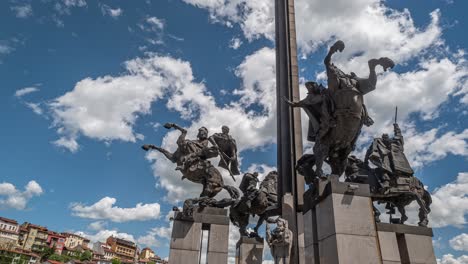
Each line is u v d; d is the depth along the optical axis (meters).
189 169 21.31
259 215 22.00
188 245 19.77
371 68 13.09
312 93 14.51
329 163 14.64
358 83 13.28
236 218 22.28
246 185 22.64
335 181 12.33
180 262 19.33
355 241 11.33
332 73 13.34
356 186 12.22
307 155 15.86
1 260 114.06
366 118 13.84
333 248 11.37
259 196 21.23
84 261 134.88
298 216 19.33
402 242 18.31
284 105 24.12
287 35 26.02
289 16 26.62
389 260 17.17
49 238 144.50
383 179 19.22
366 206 11.96
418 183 19.64
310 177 15.34
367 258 11.16
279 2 27.91
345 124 13.26
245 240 21.31
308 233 13.45
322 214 12.45
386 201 19.98
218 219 20.73
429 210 19.59
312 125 15.27
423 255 17.86
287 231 16.52
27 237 139.62
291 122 23.16
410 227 18.33
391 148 19.92
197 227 20.34
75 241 167.88
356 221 11.64
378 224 18.00
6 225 135.25
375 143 19.80
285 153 22.70
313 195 13.45
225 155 22.02
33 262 124.56
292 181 21.34
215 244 20.16
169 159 21.91
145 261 169.00
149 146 21.86
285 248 16.33
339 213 11.68
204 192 21.34
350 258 11.07
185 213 20.25
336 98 13.30
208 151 21.55
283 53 25.88
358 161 19.89
